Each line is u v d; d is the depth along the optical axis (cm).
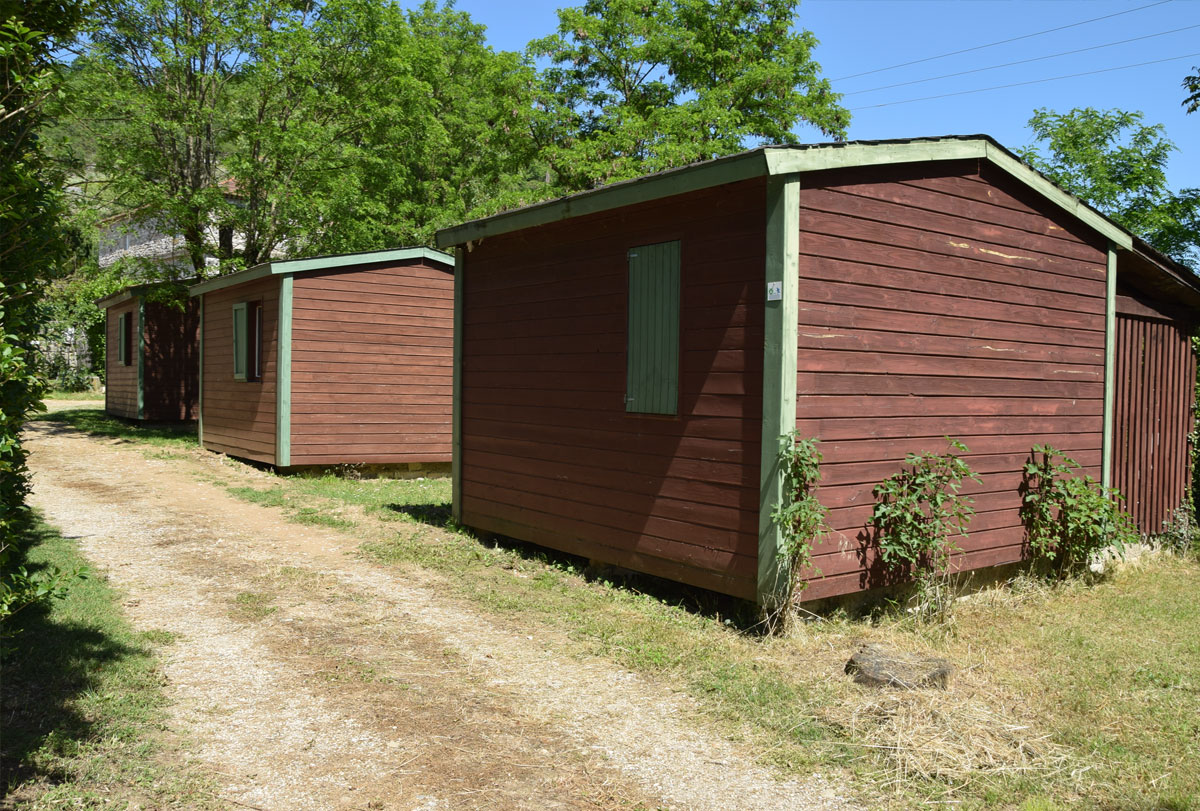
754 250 567
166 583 662
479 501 881
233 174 1920
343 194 1978
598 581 709
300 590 656
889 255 596
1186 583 750
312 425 1338
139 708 412
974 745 390
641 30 2473
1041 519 703
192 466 1375
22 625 515
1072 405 747
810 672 488
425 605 627
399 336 1429
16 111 349
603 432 707
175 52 1855
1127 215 1706
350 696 446
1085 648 550
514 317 829
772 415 541
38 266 388
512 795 345
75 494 1072
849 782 362
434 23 3531
